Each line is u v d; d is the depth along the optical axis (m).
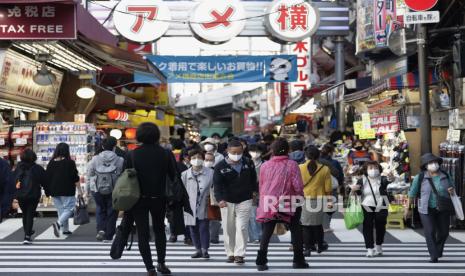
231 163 13.24
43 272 12.46
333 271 12.53
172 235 16.58
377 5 22.77
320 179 14.23
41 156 21.77
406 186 18.88
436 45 21.45
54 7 18.91
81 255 14.58
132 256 14.44
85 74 28.14
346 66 42.41
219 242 16.70
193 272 12.42
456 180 17.97
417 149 19.69
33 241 16.73
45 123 21.98
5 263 13.51
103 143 16.70
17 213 21.50
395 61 23.36
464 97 19.86
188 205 12.53
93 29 21.58
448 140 18.69
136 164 11.13
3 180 13.27
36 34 18.97
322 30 32.47
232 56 32.25
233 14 29.41
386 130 22.00
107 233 16.61
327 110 37.97
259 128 61.81
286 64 32.41
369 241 14.30
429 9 17.88
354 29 34.38
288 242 16.67
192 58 32.19
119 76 36.25
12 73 22.81
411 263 13.54
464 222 18.56
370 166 14.18
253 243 16.52
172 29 31.34
